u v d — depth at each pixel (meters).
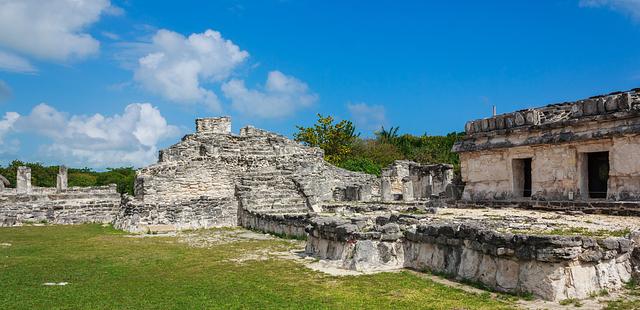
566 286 10.44
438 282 12.70
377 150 71.75
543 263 10.62
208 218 30.45
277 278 14.18
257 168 36.28
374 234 15.27
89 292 12.78
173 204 29.69
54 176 59.72
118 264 17.14
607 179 19.89
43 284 13.84
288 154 39.78
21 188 37.06
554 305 10.09
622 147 18.08
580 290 10.45
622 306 9.78
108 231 28.41
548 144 20.80
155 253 19.58
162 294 12.48
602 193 19.77
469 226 12.68
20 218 33.28
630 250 11.38
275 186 32.91
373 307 10.71
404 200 30.56
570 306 9.95
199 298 11.99
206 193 34.00
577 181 19.80
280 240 23.33
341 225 16.22
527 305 10.24
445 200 25.56
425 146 76.69
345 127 71.44
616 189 18.31
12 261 17.86
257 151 39.22
